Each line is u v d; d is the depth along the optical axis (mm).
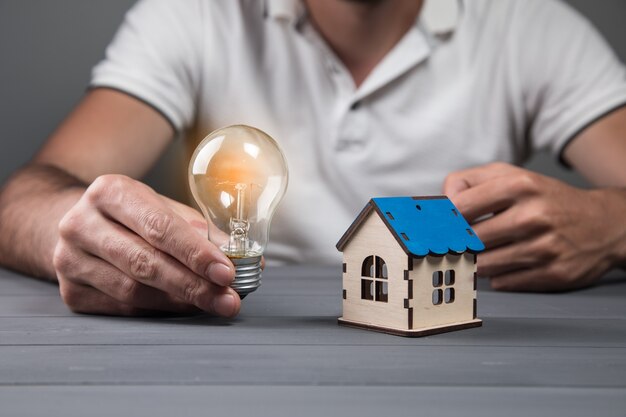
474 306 772
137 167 1505
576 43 1660
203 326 744
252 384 527
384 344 665
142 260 730
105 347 645
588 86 1623
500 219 989
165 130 1572
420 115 1581
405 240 702
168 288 733
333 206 1577
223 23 1624
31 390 512
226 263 708
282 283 1059
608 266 1070
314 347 649
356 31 1546
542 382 536
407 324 706
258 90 1600
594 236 1028
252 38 1613
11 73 2033
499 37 1652
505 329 746
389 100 1566
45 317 791
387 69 1541
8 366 576
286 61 1585
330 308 860
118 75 1536
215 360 597
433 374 557
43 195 1104
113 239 742
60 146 1387
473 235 773
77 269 772
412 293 706
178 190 2049
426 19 1577
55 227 988
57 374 552
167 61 1584
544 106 1674
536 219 965
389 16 1550
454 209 792
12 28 2029
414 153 1576
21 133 2045
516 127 1677
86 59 2055
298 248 1575
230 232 792
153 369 568
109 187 754
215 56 1610
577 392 512
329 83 1578
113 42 1651
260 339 683
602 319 804
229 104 1614
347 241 757
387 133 1571
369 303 740
